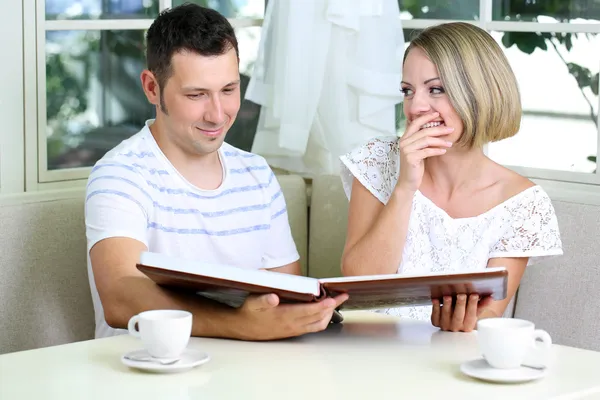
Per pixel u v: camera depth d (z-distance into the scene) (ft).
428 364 4.86
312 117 9.61
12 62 8.66
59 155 9.16
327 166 9.84
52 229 7.95
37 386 4.44
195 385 4.45
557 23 8.92
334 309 5.70
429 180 7.79
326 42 9.48
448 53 7.20
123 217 6.61
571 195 8.27
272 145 10.00
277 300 5.16
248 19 10.35
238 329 5.36
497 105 7.28
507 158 9.46
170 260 5.07
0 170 8.70
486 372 4.55
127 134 9.64
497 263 7.45
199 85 6.88
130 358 4.79
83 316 8.14
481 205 7.60
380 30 9.45
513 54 9.32
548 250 7.45
